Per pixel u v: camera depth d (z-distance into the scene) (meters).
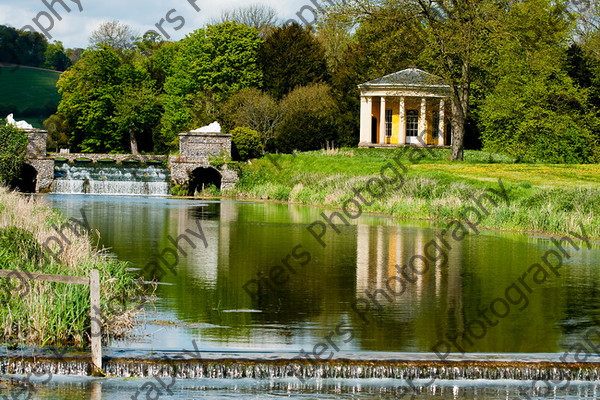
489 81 70.75
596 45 76.62
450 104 74.06
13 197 33.12
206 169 69.12
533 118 68.25
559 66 69.31
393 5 59.12
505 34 59.03
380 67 76.62
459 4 59.22
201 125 82.94
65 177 66.69
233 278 24.83
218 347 17.03
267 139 78.62
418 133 79.00
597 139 70.44
